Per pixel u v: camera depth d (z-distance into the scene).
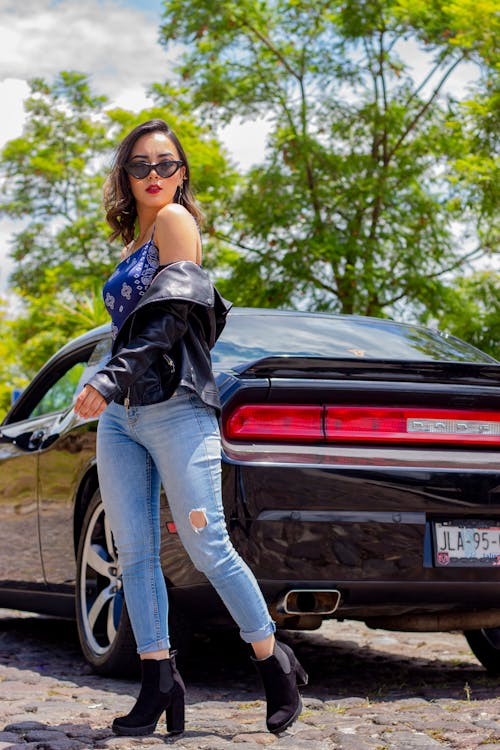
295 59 19.98
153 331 2.69
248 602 2.84
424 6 18.08
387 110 19.08
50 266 27.94
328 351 4.00
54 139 28.94
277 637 5.68
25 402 5.32
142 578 2.92
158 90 21.42
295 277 18.81
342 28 19.33
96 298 24.14
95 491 4.22
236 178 19.72
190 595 3.50
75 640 5.27
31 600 5.05
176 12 19.12
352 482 3.42
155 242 2.86
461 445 3.62
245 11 19.33
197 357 2.80
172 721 2.94
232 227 19.88
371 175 18.81
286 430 3.44
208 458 2.80
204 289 2.77
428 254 18.84
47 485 4.70
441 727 3.04
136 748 2.77
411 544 3.48
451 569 3.53
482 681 4.14
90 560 4.15
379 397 3.53
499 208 16.06
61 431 4.64
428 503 3.49
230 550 2.84
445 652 5.17
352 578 3.44
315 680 4.15
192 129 20.98
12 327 29.12
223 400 3.41
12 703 3.44
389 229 19.03
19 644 5.08
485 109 15.80
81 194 28.58
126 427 2.87
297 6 19.72
